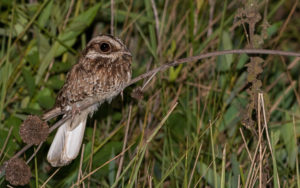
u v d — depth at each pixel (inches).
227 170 439.5
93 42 396.8
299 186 358.3
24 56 490.9
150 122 473.4
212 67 526.3
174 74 479.2
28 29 510.6
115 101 497.4
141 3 572.7
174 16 544.1
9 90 492.7
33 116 330.0
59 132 391.5
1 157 420.2
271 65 569.6
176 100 470.3
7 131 427.5
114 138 470.9
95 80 393.1
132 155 410.9
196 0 558.9
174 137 471.5
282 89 547.8
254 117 417.1
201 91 511.5
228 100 488.1
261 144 379.6
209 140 458.3
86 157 414.6
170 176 429.1
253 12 376.2
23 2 502.6
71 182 403.9
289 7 650.8
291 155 438.9
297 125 482.6
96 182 431.8
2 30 491.5
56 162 387.9
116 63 394.9
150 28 498.3
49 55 484.7
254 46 379.9
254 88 378.3
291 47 637.9
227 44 502.6
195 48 524.4
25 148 334.0
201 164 400.8
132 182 347.6
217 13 577.3
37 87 484.7
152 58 522.6
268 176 390.3
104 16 522.0
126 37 534.3
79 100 397.4
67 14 500.1
